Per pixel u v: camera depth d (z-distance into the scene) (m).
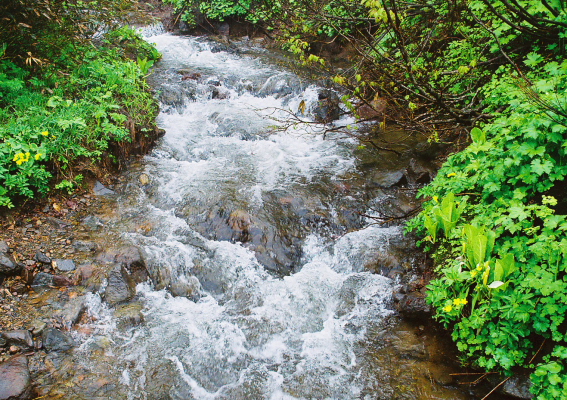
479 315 3.41
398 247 4.80
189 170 6.20
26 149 4.71
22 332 3.50
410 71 4.70
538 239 3.29
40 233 4.64
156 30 12.18
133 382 3.41
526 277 3.22
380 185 5.79
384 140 6.92
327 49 10.01
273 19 8.68
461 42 5.82
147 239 4.85
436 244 4.50
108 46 8.29
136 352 3.68
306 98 8.37
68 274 4.19
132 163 6.20
